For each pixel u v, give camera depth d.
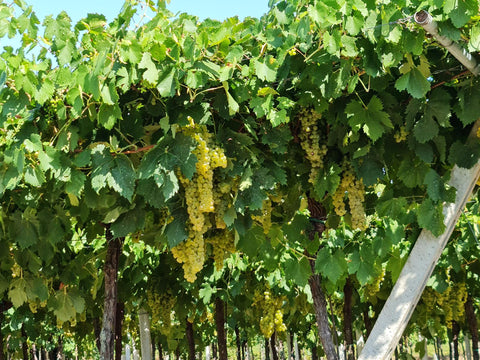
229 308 11.23
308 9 3.09
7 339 10.97
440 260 7.08
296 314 10.54
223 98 3.52
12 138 3.38
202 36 3.26
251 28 3.55
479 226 6.82
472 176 3.90
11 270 5.59
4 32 3.21
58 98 3.40
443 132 4.04
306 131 4.00
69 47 3.19
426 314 8.43
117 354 7.55
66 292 5.73
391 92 3.84
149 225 5.05
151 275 7.45
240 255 8.32
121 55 3.11
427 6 3.11
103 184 3.32
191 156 3.39
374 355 3.79
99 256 6.39
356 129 3.66
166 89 3.17
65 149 3.50
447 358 24.80
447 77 3.69
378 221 4.88
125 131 3.52
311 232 4.69
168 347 12.95
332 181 4.03
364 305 9.24
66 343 17.52
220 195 3.87
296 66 3.51
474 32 3.15
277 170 4.04
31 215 4.53
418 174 4.03
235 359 25.58
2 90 3.20
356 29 3.15
